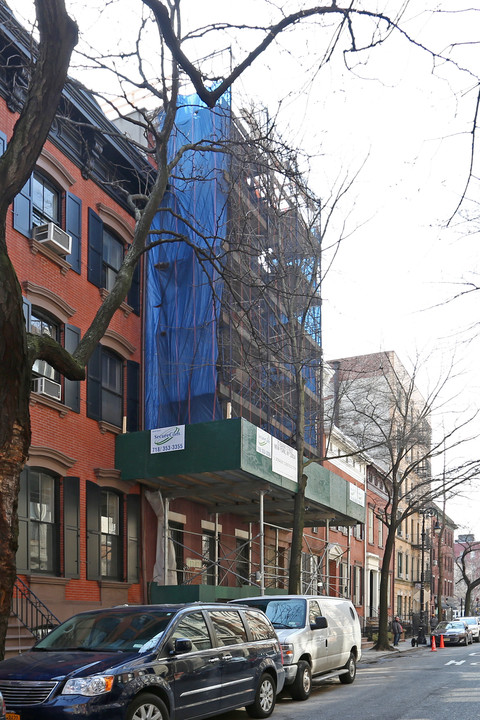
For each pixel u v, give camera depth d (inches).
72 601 663.1
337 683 618.8
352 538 1616.6
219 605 403.5
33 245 656.4
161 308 872.9
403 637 1641.2
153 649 329.1
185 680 338.3
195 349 855.1
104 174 796.0
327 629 572.7
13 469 299.9
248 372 840.3
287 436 1108.5
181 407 842.8
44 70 312.5
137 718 303.3
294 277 853.2
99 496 730.8
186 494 821.2
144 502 806.5
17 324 300.7
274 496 906.1
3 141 619.5
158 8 292.4
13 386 301.1
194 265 871.1
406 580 2180.1
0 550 292.0
